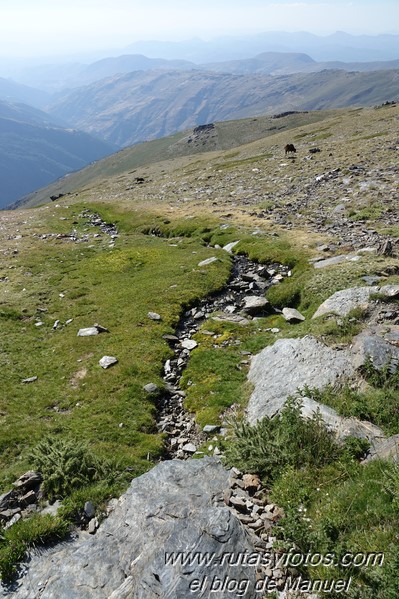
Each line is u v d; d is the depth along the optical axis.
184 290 25.47
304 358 14.63
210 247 33.69
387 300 16.25
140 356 19.12
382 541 7.16
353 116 128.50
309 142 91.38
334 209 36.19
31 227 48.56
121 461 12.46
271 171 61.41
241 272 27.83
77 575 8.48
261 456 10.46
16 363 19.95
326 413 11.38
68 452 12.39
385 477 8.27
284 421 11.15
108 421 14.91
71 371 18.77
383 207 33.72
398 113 97.19
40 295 28.44
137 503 9.92
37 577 8.77
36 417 15.75
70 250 37.94
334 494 8.65
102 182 177.25
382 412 11.09
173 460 11.14
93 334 21.80
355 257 23.70
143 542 8.70
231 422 13.99
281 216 37.19
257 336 19.52
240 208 42.56
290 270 26.25
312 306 19.97
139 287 27.06
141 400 16.17
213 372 17.48
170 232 39.84
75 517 10.41
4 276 32.69
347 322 15.48
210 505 9.35
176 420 15.37
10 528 10.12
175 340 20.83
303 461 10.01
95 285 29.23
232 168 74.69
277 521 8.62
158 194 64.06
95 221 49.75
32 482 11.69
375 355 12.97
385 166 46.50
